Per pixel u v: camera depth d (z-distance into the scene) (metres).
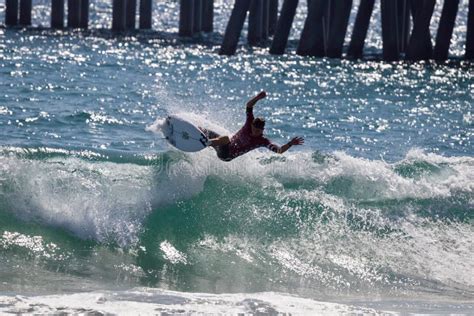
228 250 49.53
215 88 108.12
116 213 49.94
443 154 78.62
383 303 42.91
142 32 164.88
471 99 110.50
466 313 40.94
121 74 113.56
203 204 51.78
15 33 151.38
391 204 53.88
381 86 116.62
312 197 53.47
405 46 153.12
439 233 52.53
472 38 144.12
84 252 47.66
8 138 71.00
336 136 82.56
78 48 137.12
